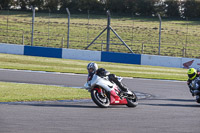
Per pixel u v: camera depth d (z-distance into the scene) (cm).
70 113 2500
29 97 3256
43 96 3384
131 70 7244
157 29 13825
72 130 1922
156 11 15725
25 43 10800
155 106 3136
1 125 1969
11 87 3941
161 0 15788
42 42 11081
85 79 5428
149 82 5503
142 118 2408
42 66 7050
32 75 5559
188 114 2691
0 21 13625
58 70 6538
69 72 6322
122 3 15362
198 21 15325
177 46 11588
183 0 15725
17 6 15950
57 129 1934
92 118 2327
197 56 10100
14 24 13375
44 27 13362
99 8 15388
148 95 4025
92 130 1941
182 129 2061
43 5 15650
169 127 2108
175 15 15738
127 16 15288
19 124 2020
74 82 4978
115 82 2953
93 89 2891
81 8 15400
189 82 3278
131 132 1927
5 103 2892
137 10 15562
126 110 2784
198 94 3167
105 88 2859
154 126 2122
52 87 4188
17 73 5725
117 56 8550
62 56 8750
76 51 8712
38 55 8850
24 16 14850
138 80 5709
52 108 2716
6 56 8188
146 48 11044
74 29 13288
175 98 3869
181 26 14375
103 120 2267
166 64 8481
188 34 13375
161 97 3903
